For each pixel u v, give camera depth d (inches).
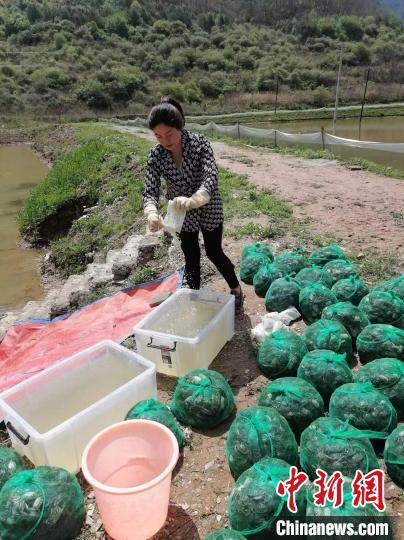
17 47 2212.1
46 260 386.3
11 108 1529.3
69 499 98.5
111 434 103.3
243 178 408.2
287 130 1048.2
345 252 232.7
